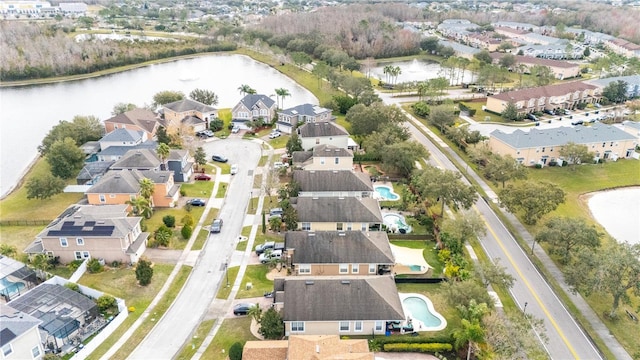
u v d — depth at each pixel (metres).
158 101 143.38
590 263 62.22
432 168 89.75
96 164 101.19
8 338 49.06
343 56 198.12
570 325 60.66
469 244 78.38
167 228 78.25
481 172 106.81
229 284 68.19
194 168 106.75
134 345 56.31
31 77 191.00
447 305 63.50
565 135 114.25
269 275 70.12
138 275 66.25
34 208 90.50
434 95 157.50
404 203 88.56
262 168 108.19
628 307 64.44
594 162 113.81
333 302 57.88
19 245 78.12
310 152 105.12
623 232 86.25
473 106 158.50
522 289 67.56
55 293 61.22
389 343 55.94
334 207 81.00
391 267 69.56
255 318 58.41
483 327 53.47
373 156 110.06
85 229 71.12
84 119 120.12
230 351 52.78
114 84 186.88
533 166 111.81
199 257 74.88
